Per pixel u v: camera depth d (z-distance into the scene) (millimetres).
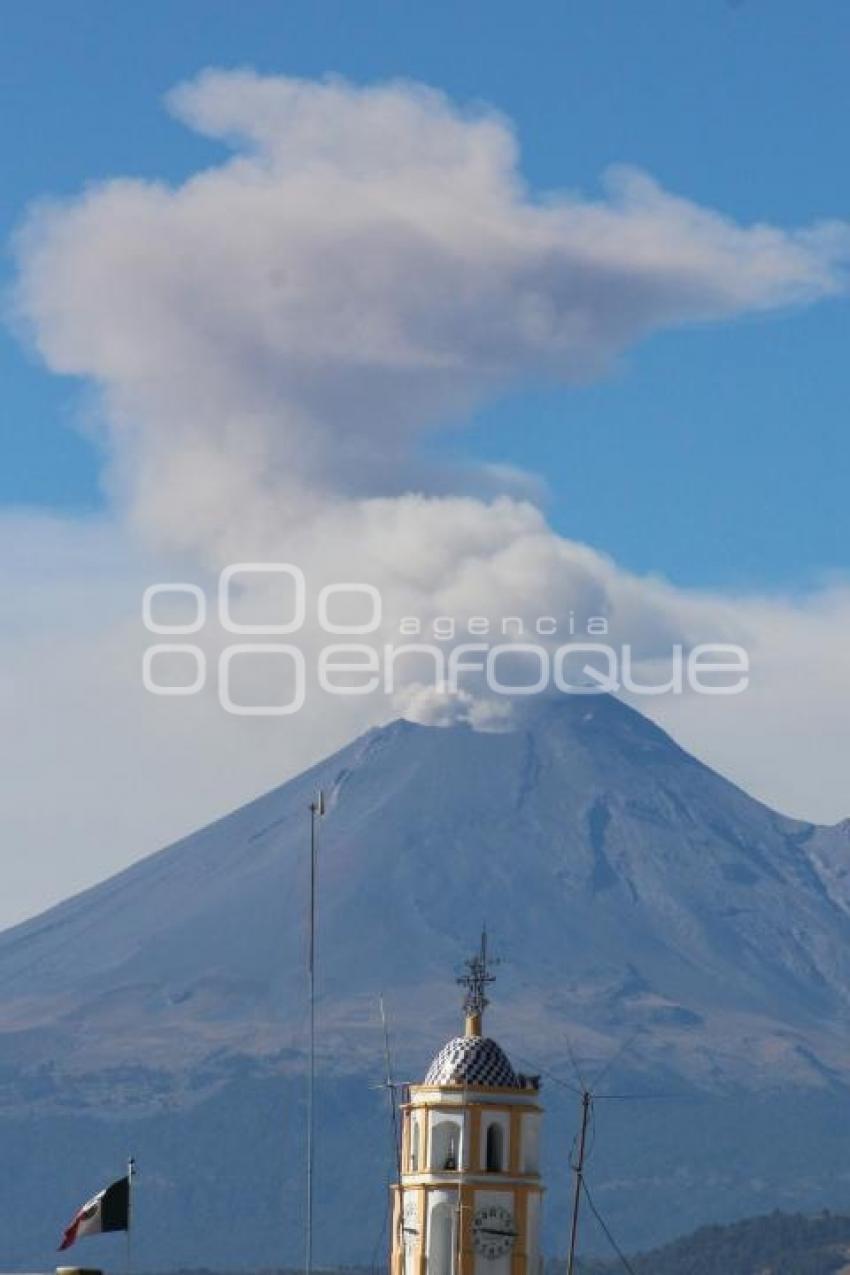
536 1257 172125
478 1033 176750
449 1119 172500
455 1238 170750
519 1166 172625
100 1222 155000
